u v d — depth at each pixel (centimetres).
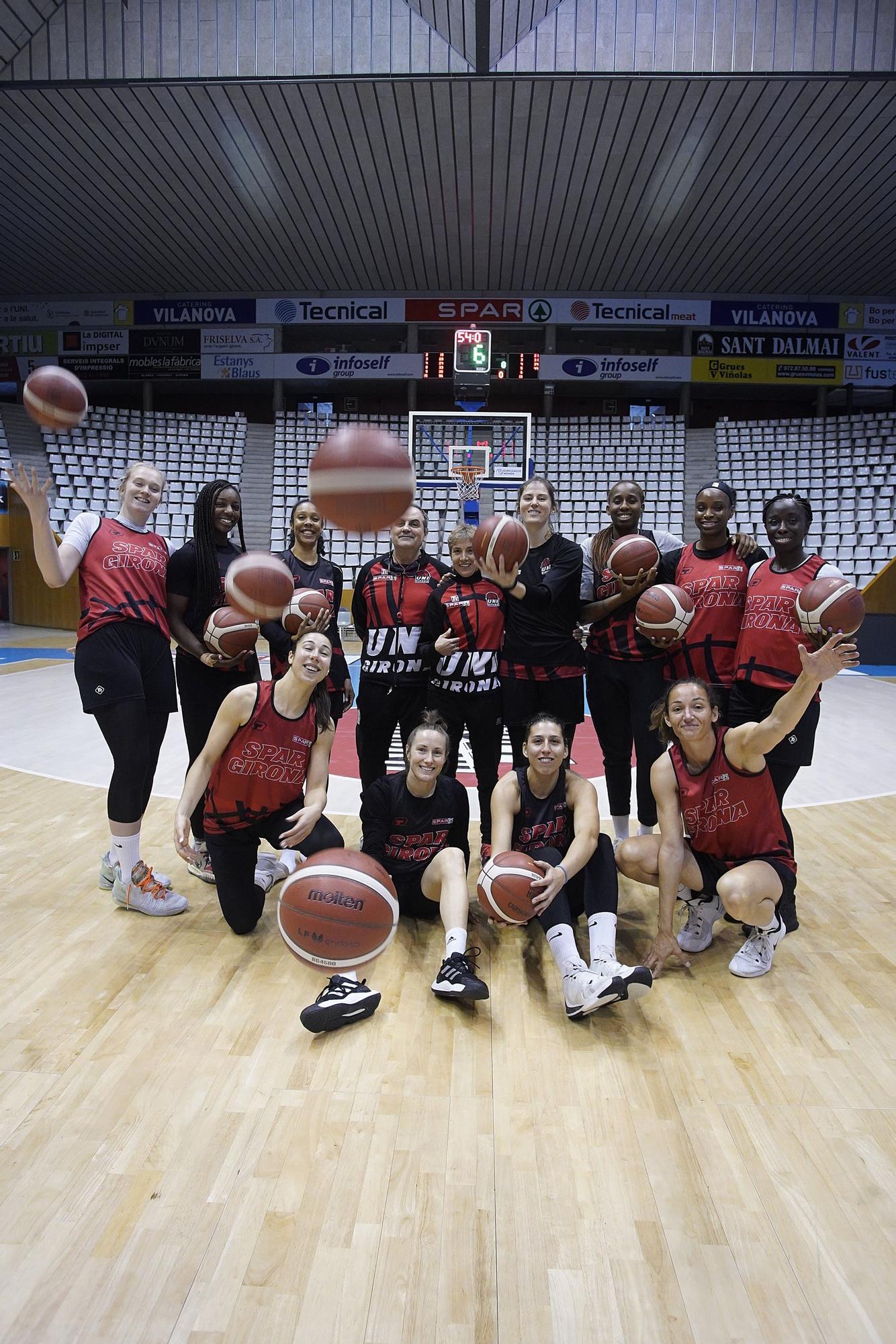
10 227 1362
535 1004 240
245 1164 167
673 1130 181
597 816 256
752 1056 213
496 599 311
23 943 271
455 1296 135
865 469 1525
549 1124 183
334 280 1597
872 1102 193
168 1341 125
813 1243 148
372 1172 165
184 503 1609
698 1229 151
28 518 1466
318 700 263
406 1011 234
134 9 955
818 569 281
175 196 1250
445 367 1325
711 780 256
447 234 1385
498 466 1249
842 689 962
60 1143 172
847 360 1641
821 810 447
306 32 955
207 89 988
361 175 1184
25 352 1705
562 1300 134
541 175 1180
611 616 324
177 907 297
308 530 329
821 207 1259
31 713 705
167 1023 223
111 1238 146
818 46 936
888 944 282
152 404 1744
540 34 947
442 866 261
